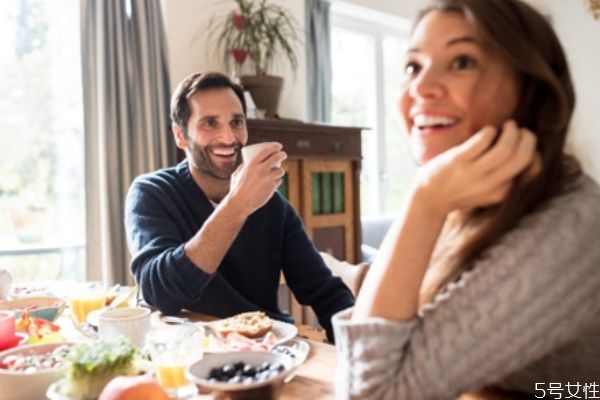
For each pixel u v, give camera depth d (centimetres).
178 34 273
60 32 261
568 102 57
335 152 294
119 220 250
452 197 54
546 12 62
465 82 56
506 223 55
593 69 430
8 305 130
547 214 54
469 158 53
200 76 150
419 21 60
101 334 92
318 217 288
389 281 55
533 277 51
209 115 146
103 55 243
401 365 54
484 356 52
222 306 140
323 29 358
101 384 68
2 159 250
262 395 68
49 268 259
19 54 252
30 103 255
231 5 296
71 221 266
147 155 257
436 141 58
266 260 151
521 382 67
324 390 77
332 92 393
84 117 247
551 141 56
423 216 55
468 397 67
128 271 252
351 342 55
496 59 56
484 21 55
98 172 249
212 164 148
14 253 249
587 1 429
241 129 153
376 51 428
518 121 56
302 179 278
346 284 152
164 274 116
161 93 261
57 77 261
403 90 63
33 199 258
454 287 55
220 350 90
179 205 147
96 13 245
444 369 52
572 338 57
